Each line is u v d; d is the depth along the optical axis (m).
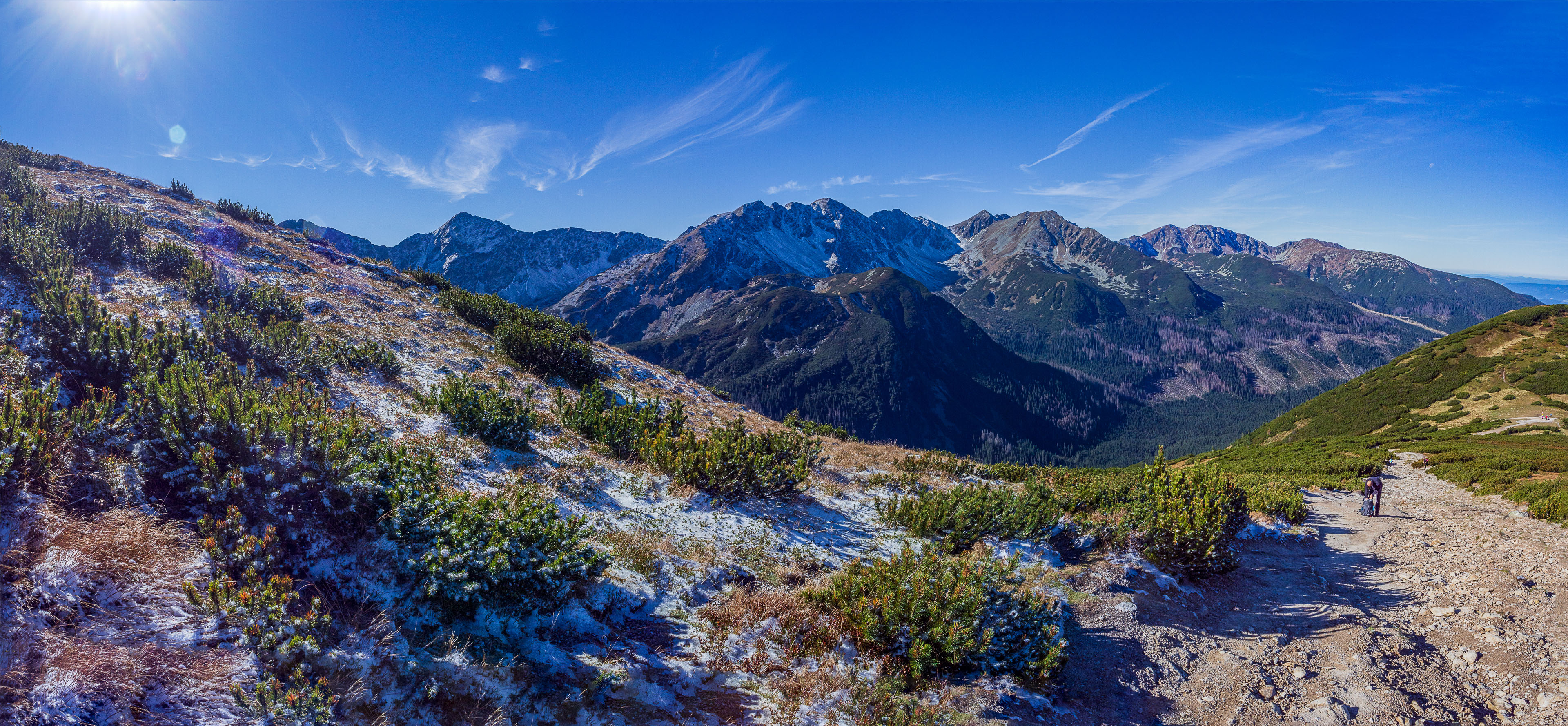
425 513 5.75
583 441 12.84
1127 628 8.26
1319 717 6.43
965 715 5.84
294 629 4.21
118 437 5.62
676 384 28.22
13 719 3.07
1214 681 7.17
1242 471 31.97
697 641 6.28
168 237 20.22
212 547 4.57
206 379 6.88
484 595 5.40
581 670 5.23
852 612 6.93
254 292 15.95
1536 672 7.33
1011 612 7.02
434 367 16.69
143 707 3.45
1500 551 13.07
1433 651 8.12
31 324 8.65
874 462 18.27
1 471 4.18
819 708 5.55
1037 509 11.46
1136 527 11.30
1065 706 6.38
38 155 26.02
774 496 11.30
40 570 3.86
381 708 4.12
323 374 12.45
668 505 9.80
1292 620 9.25
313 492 5.57
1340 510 19.73
